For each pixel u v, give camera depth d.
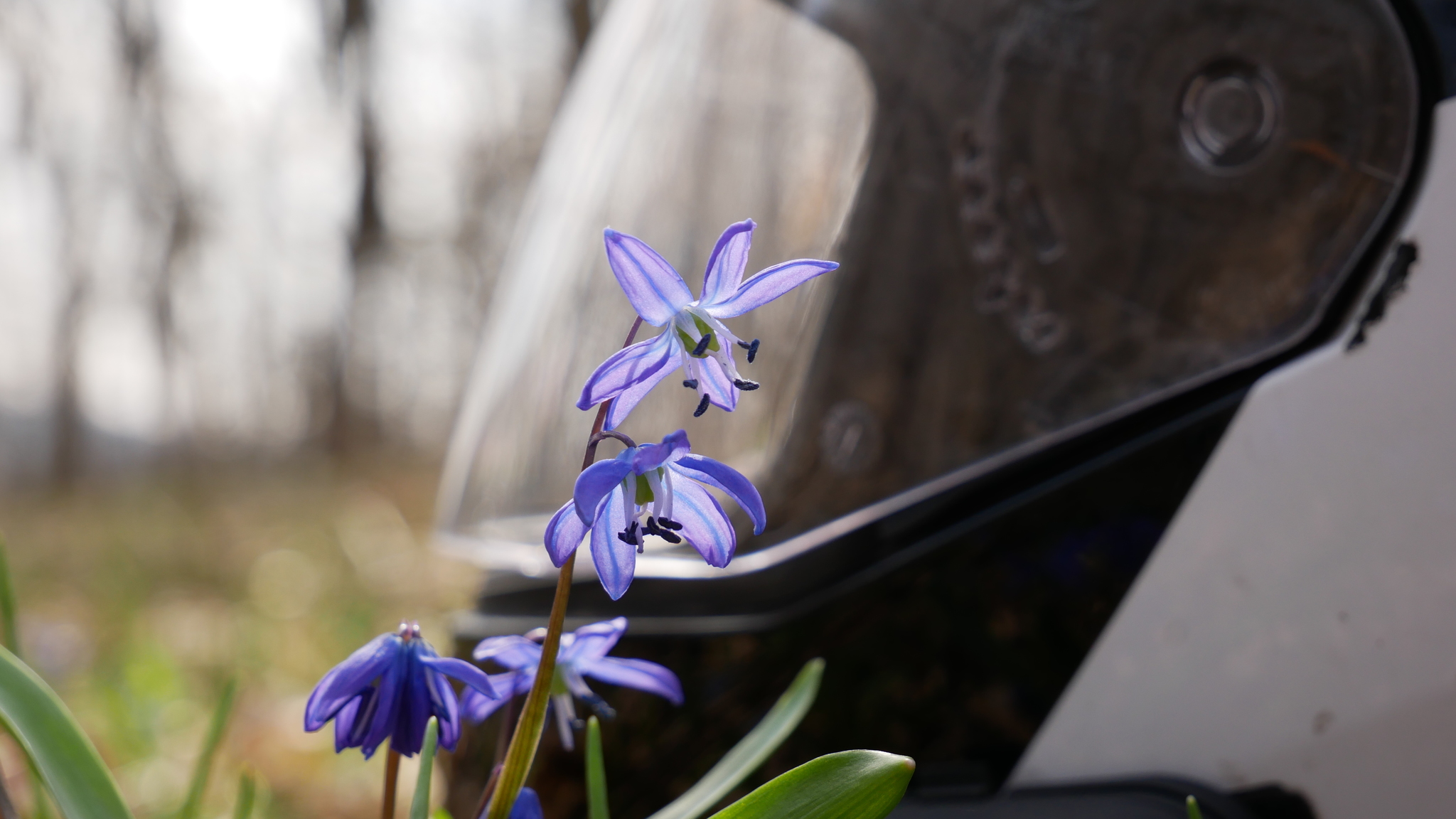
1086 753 0.28
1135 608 0.27
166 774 0.67
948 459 0.29
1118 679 0.28
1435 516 0.26
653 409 0.32
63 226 4.13
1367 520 0.26
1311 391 0.26
